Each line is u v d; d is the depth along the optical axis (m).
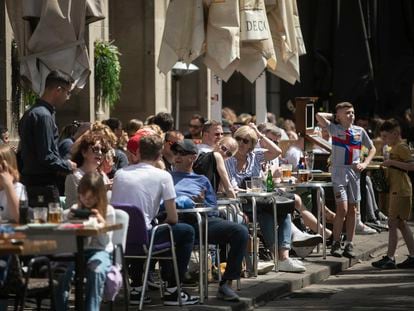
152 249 21.58
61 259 19.27
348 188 31.03
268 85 61.12
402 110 52.88
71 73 25.56
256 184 27.16
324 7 49.50
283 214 27.64
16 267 17.89
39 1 25.59
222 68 29.98
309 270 28.25
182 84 51.44
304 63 53.12
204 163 25.64
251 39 30.58
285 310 23.45
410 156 30.03
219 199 24.89
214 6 30.16
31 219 19.62
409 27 53.38
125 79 44.25
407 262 30.53
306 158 33.19
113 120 30.70
